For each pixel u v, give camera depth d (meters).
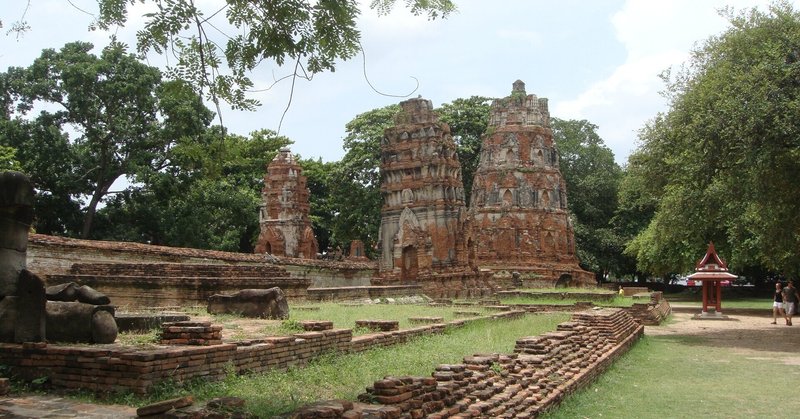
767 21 27.48
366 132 55.69
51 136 41.00
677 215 31.88
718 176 28.27
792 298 33.84
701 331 30.56
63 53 42.28
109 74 41.62
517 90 58.06
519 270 53.69
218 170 11.39
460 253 40.22
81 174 43.00
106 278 20.50
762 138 23.75
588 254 70.06
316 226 66.94
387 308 25.41
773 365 19.36
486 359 11.82
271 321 15.59
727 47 28.45
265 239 48.75
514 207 55.28
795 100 23.50
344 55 10.77
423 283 39.22
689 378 16.88
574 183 73.75
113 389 9.02
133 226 45.16
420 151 41.41
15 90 41.19
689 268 50.31
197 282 20.48
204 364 9.86
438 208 40.53
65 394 9.17
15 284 10.95
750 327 32.66
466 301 35.44
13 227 11.11
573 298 38.22
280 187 49.62
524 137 56.81
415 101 42.25
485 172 56.91
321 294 27.62
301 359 12.13
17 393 9.21
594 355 16.81
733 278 38.09
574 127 76.81
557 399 12.30
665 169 33.31
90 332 10.50
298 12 10.31
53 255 22.14
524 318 26.11
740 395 14.41
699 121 25.88
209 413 6.89
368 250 60.06
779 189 25.86
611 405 13.13
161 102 38.75
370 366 12.14
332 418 7.11
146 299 20.41
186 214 45.84
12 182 11.07
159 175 42.12
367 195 54.31
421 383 8.87
